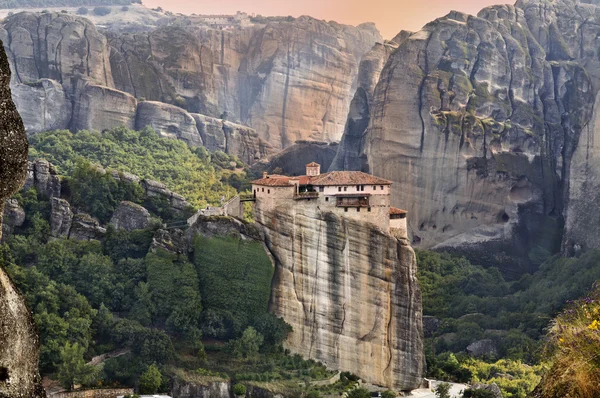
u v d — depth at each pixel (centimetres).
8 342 3105
